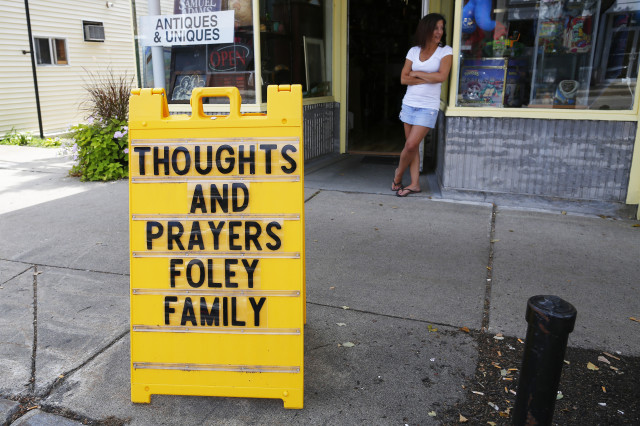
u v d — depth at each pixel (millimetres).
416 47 4945
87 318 3057
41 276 3611
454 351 2709
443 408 2297
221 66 5789
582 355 2664
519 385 1888
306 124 6672
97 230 4527
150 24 5828
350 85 8727
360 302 3219
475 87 4992
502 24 4793
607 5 4504
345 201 5227
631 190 4691
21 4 10336
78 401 2352
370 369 2570
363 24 9297
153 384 2336
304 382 2475
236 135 2188
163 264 2271
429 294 3312
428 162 6898
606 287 3387
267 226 2217
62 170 6934
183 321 2295
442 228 4461
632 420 2227
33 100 10922
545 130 4816
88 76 12188
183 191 2225
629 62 4508
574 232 4359
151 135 2215
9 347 2756
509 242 4148
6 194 5684
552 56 4750
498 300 3229
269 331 2273
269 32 5848
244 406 2332
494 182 5094
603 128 4660
